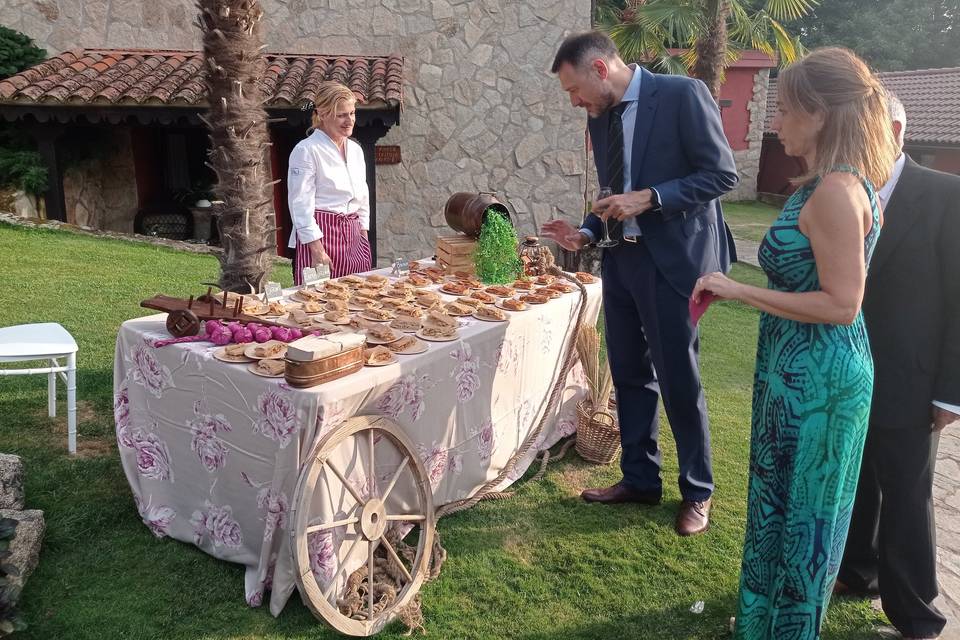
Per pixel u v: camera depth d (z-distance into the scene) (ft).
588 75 9.12
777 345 6.56
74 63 28.73
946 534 10.85
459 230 12.71
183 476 8.57
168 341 8.23
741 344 21.27
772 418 6.61
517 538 9.61
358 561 8.05
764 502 6.81
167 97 26.16
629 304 10.06
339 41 31.19
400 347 8.32
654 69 38.50
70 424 10.40
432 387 8.57
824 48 6.11
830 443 6.33
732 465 12.34
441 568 8.79
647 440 10.43
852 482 6.58
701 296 6.89
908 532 7.48
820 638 7.87
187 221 33.68
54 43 30.22
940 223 6.98
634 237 9.46
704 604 8.45
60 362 13.69
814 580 6.60
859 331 6.42
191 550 8.61
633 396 10.39
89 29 30.32
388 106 26.58
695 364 9.74
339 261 12.41
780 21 91.97
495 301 10.75
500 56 31.53
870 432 7.52
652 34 35.73
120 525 9.00
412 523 8.98
